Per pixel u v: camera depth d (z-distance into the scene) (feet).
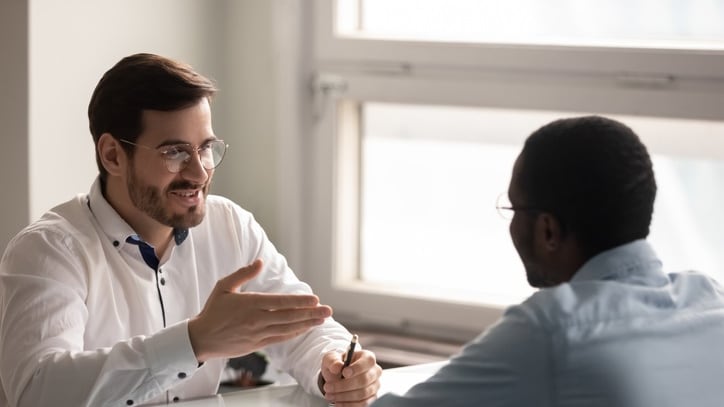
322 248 10.36
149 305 6.78
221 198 7.54
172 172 6.35
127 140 6.40
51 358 5.86
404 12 10.03
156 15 9.73
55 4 8.82
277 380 9.20
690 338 4.60
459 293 10.00
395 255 10.41
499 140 9.64
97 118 6.55
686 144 8.84
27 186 8.77
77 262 6.43
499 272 9.89
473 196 9.89
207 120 6.46
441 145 9.98
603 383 4.33
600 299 4.52
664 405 4.42
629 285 4.62
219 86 10.53
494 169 9.73
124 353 5.77
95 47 9.18
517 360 4.40
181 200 6.45
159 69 6.36
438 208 10.11
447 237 10.11
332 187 10.23
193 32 10.16
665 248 9.16
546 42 9.23
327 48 10.11
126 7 9.43
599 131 4.61
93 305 6.52
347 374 6.23
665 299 4.69
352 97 10.05
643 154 4.67
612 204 4.58
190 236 7.09
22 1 8.63
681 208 9.00
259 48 10.32
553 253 4.72
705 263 9.00
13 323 6.09
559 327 4.40
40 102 8.78
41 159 8.83
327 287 10.37
